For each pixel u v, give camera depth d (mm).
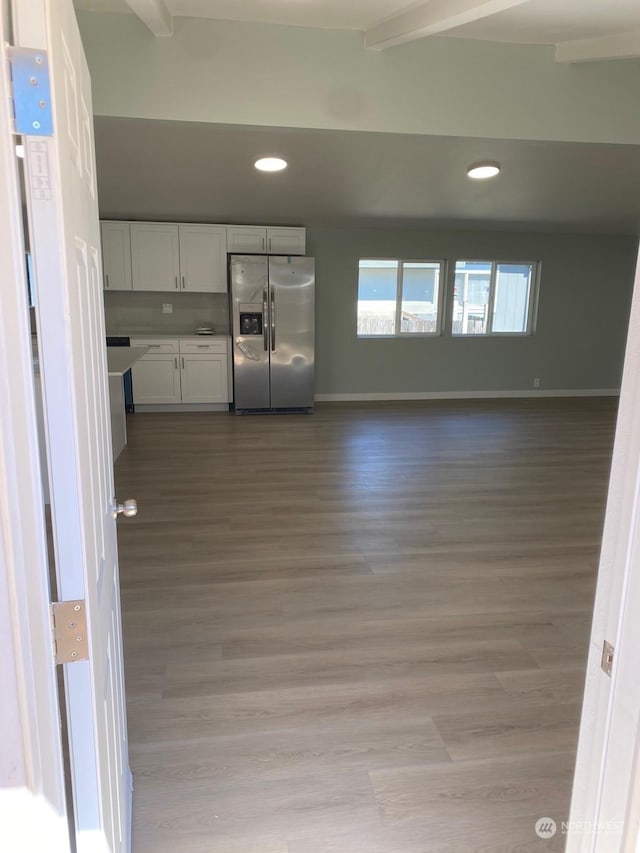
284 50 2316
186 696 1856
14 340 577
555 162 4242
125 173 4418
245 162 4152
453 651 2119
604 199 5438
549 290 7773
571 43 2479
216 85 2301
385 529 3244
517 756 1629
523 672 2008
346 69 2373
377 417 6449
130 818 1377
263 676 1962
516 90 2523
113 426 4551
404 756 1621
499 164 4277
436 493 3879
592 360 8109
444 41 2430
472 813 1439
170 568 2729
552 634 2240
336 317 7309
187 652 2090
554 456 4867
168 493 3797
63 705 925
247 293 6242
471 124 2518
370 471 4355
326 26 2307
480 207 5754
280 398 6562
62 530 708
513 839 1370
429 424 6105
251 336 6352
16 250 576
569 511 3580
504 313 7844
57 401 682
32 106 610
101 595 944
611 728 663
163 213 5930
